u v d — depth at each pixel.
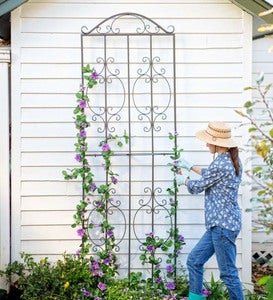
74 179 6.06
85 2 5.98
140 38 6.01
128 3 5.99
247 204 6.09
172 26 6.00
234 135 6.06
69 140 6.05
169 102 6.03
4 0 5.60
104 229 5.96
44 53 6.00
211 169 5.19
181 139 6.06
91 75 5.88
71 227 6.07
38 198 6.05
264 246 7.24
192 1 6.01
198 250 5.36
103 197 5.95
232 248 5.21
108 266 5.91
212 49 6.04
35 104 6.01
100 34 5.95
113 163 6.05
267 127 7.11
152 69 6.01
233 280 5.18
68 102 6.02
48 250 6.07
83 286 5.66
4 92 6.01
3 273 5.90
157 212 6.07
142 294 5.78
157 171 6.06
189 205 6.09
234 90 6.05
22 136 6.02
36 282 5.62
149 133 6.04
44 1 5.98
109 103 6.02
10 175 6.07
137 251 6.08
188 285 5.91
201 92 6.04
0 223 6.03
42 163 6.04
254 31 6.63
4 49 5.98
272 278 3.51
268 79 7.40
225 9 6.02
